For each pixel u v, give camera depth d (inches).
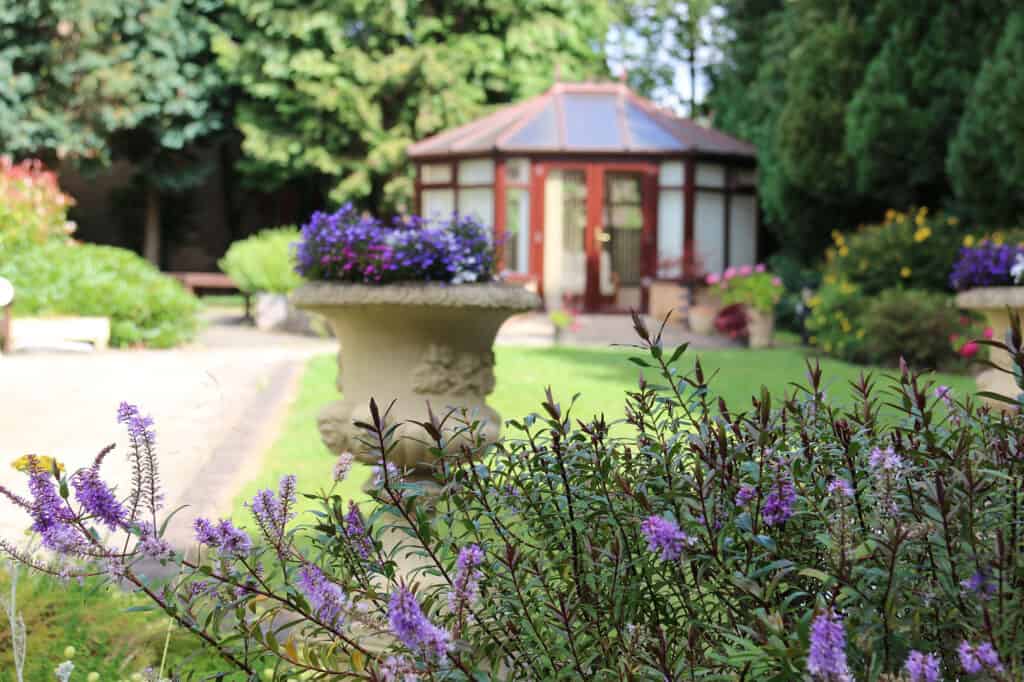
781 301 682.2
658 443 76.4
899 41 586.9
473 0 922.7
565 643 71.0
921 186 616.1
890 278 528.7
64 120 890.1
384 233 153.8
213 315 740.0
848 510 71.6
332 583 70.6
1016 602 59.6
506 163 774.5
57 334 474.3
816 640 52.0
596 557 73.5
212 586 74.7
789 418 84.3
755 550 70.4
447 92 893.2
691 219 773.3
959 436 70.2
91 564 80.3
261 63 909.2
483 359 158.4
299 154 937.5
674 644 74.0
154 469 76.9
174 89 921.5
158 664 101.6
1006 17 546.0
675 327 693.3
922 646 58.6
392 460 150.9
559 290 779.4
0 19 850.1
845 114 625.9
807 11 694.5
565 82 888.3
